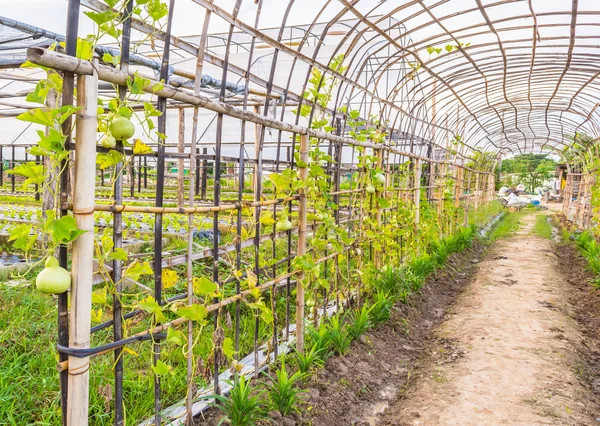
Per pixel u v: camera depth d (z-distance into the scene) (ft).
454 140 30.91
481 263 25.72
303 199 10.25
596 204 27.81
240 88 16.06
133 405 7.93
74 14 4.61
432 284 19.27
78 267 4.91
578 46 15.85
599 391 10.81
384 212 16.53
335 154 13.41
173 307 6.59
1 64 11.98
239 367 7.82
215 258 7.61
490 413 9.41
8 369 8.36
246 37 39.32
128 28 5.31
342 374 10.39
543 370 11.35
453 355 12.35
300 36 38.78
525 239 36.40
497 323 14.76
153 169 47.78
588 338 14.35
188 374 7.16
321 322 11.76
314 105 10.91
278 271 16.49
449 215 28.14
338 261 12.84
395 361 12.21
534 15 13.07
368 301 14.89
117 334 5.77
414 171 20.77
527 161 122.62
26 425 7.09
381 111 16.71
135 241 20.80
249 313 12.96
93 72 4.72
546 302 17.30
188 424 7.23
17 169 4.55
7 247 20.08
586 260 24.70
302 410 8.61
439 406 9.70
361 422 9.21
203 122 38.22
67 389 5.18
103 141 5.34
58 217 4.89
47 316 11.42
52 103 10.55
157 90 5.79
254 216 8.83
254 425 7.63
